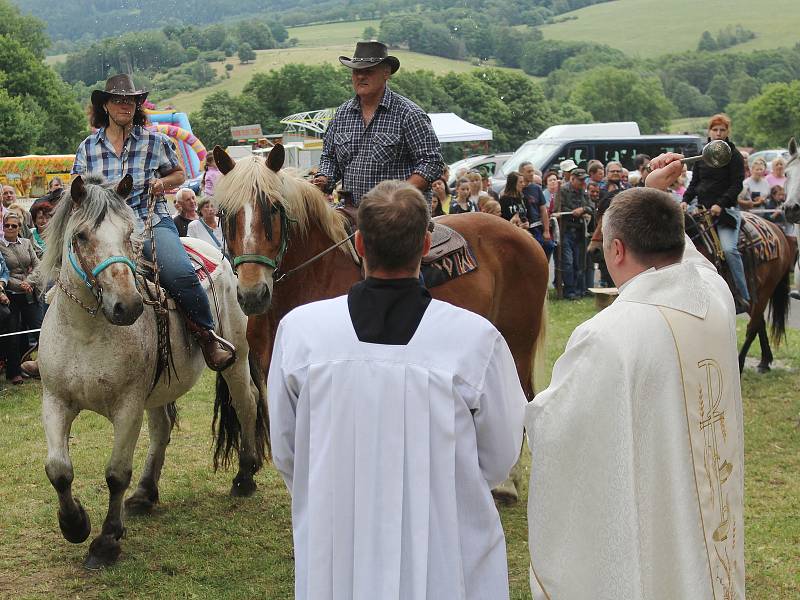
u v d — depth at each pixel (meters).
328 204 4.60
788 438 6.50
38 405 7.86
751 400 7.57
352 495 2.20
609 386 2.46
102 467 6.10
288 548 4.78
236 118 31.75
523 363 5.53
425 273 4.76
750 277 7.96
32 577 4.45
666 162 3.28
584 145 19.52
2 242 8.55
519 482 5.49
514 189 12.01
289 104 32.59
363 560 2.16
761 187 14.95
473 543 2.26
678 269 2.58
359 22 61.12
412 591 2.15
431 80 34.34
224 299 5.27
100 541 4.53
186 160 20.08
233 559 4.63
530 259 5.38
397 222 2.20
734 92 72.31
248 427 5.52
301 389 2.26
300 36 55.56
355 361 2.21
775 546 4.61
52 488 5.72
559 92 56.81
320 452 2.21
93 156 4.78
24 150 35.72
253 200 4.23
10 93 37.97
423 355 2.21
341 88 33.22
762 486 5.55
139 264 4.54
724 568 2.56
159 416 5.35
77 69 38.94
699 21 97.31
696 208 7.79
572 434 2.50
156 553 4.71
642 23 97.44
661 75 73.19
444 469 2.18
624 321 2.52
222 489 5.72
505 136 34.75
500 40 62.25
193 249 5.24
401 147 4.87
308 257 4.57
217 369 4.90
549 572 2.54
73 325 4.21
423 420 2.18
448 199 10.97
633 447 2.44
